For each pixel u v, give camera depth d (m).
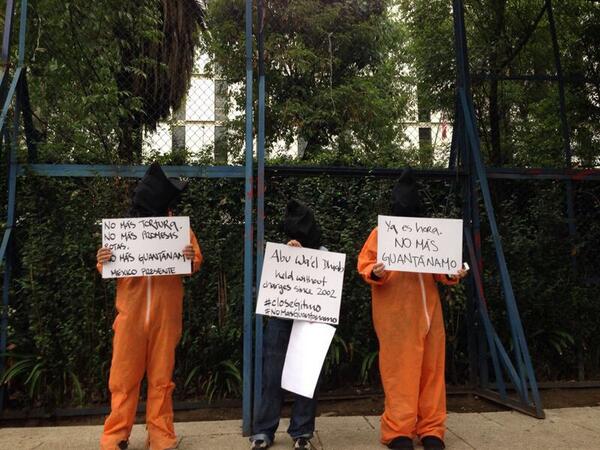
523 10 6.68
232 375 4.71
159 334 3.53
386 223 3.66
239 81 7.46
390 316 3.61
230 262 4.83
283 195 5.00
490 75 5.99
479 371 5.07
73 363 4.56
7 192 4.67
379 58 8.85
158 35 6.02
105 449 3.34
